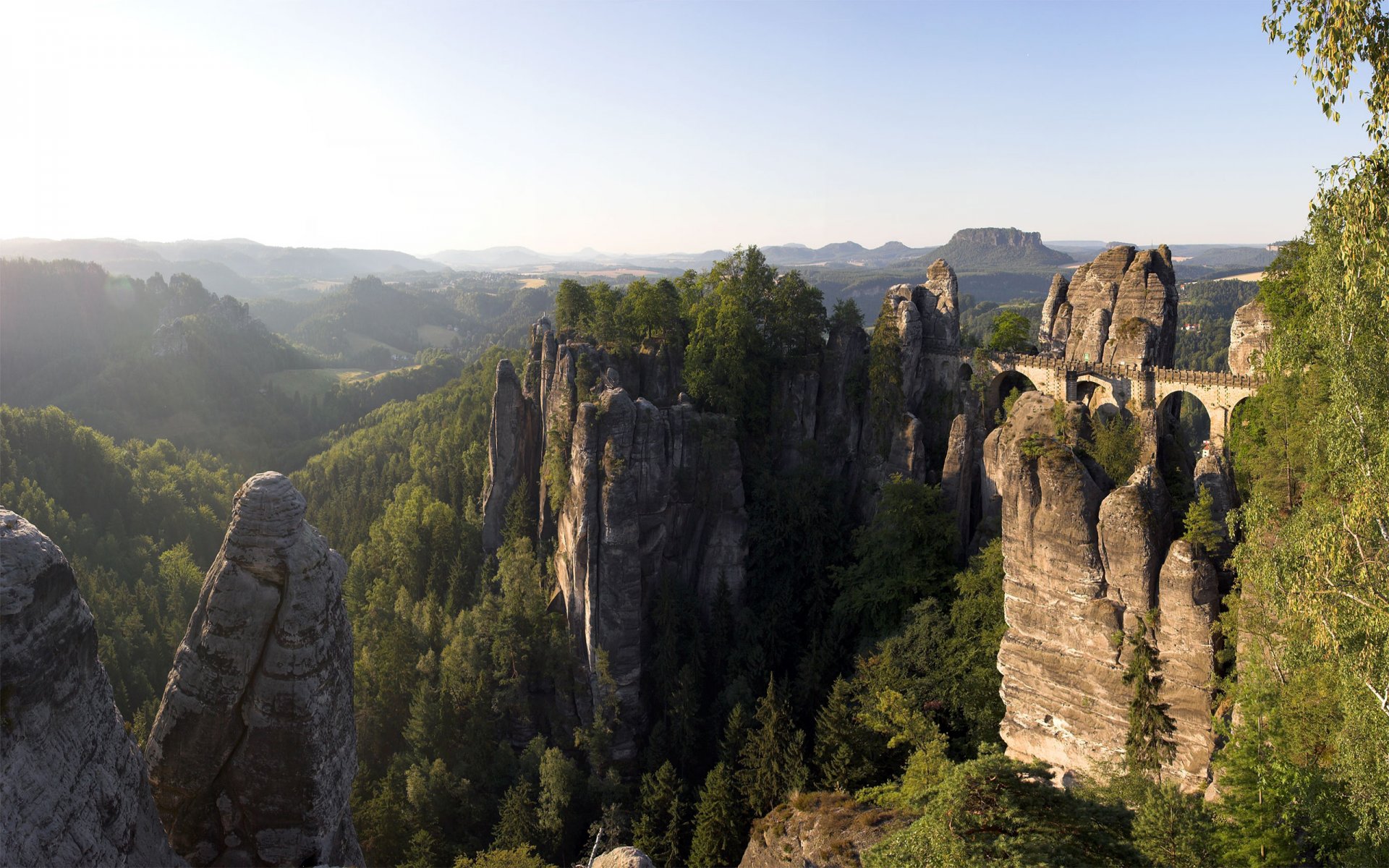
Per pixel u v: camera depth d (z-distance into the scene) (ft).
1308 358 143.23
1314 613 97.81
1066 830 93.20
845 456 305.73
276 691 88.02
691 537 278.87
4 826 53.11
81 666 63.72
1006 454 167.53
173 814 89.56
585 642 258.16
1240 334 250.16
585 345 299.17
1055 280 326.65
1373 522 96.17
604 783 234.17
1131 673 150.20
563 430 281.33
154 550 477.36
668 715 251.19
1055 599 161.17
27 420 555.28
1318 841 103.55
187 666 89.35
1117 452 192.75
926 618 216.95
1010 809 92.17
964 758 185.68
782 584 274.98
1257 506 118.73
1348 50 80.79
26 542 58.80
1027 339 301.84
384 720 252.42
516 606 273.33
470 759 238.27
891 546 247.50
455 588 324.80
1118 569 152.05
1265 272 214.48
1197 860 94.02
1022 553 165.48
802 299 315.99
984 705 192.95
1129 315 279.49
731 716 220.84
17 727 55.93
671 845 202.90
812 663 237.86
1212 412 242.78
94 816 62.90
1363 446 100.42
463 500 401.70
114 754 67.72
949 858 88.84
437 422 612.70
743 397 298.76
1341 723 106.11
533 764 236.84
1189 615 144.15
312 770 89.86
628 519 250.98
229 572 88.58
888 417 290.15
